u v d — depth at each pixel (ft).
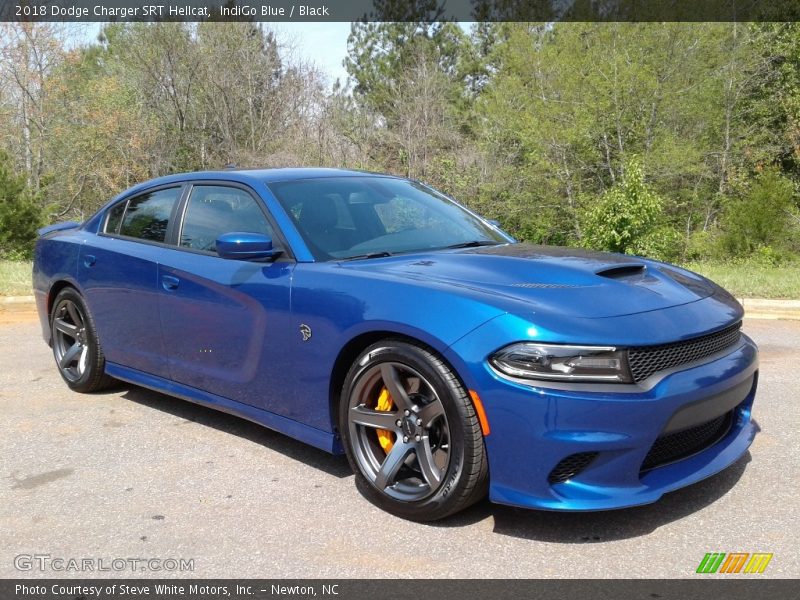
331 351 11.02
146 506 11.07
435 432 10.28
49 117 98.48
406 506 10.29
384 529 10.16
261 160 98.78
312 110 103.55
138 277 14.60
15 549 9.83
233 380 12.87
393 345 10.21
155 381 14.93
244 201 13.34
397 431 10.49
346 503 11.05
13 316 28.55
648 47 74.49
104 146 100.37
